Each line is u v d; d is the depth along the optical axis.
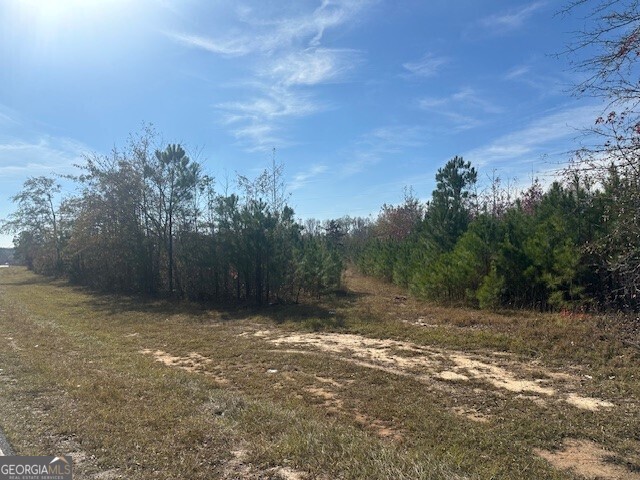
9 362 8.17
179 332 12.42
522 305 13.08
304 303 17.25
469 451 4.60
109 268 25.12
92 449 4.35
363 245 34.19
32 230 37.16
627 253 5.05
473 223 15.62
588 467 4.33
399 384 7.12
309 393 6.79
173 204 21.52
